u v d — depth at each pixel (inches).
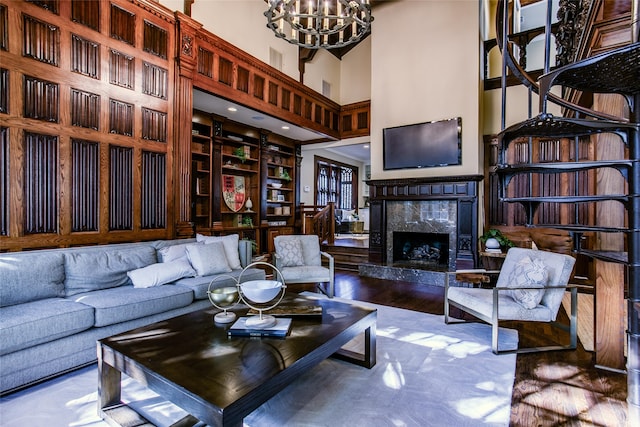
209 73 198.2
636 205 62.4
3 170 118.0
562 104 87.2
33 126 124.5
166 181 168.6
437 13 227.1
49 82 128.6
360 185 484.4
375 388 86.1
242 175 293.0
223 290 91.0
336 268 258.7
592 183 194.9
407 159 235.6
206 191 253.6
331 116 315.6
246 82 226.1
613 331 98.2
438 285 206.5
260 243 299.6
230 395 54.0
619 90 65.4
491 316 109.3
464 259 210.1
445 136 221.9
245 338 77.7
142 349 71.4
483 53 232.5
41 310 91.7
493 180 232.2
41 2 126.1
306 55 286.8
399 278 221.3
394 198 236.5
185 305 123.9
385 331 127.2
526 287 106.5
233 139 269.1
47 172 128.4
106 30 145.3
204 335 79.6
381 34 248.2
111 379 75.3
